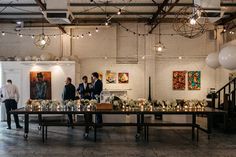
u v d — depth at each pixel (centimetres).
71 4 1012
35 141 751
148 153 626
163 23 1316
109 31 1320
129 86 1322
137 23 1322
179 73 1333
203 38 1330
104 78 1322
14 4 1016
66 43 1309
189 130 932
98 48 1321
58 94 1208
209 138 780
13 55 1318
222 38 1310
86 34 1320
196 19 680
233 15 1127
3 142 739
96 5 1029
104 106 761
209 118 774
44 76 1209
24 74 1212
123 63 1323
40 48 1314
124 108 777
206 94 1329
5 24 1317
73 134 848
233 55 710
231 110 952
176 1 905
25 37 1315
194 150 655
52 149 662
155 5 1035
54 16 700
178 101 823
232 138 802
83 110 745
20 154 618
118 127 986
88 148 672
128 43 1327
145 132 784
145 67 1321
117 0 998
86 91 984
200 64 1335
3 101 957
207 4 659
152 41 1318
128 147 682
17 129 942
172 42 1328
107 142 738
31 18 1247
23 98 1210
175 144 718
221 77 1295
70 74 1208
